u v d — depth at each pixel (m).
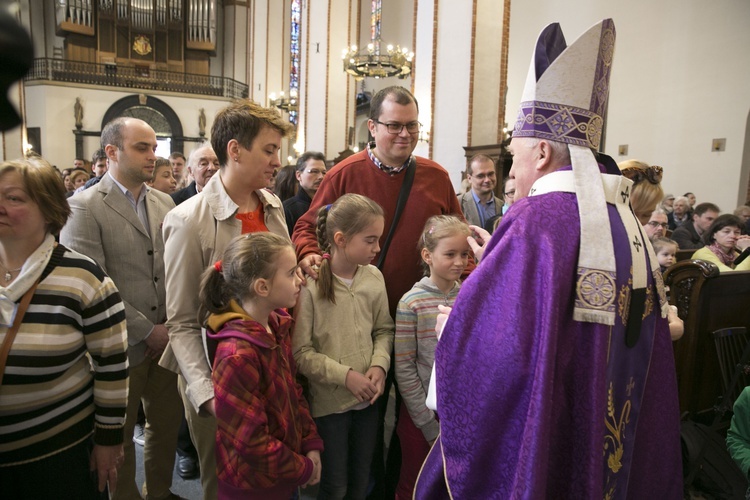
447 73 6.43
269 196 1.95
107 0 20.27
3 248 1.42
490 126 6.39
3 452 1.40
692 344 2.75
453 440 1.12
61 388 1.46
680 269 2.80
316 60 13.59
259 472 1.42
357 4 13.52
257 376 1.44
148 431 2.24
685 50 8.48
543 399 0.98
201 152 3.27
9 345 1.36
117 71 19.78
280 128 1.69
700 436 2.57
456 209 2.31
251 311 1.51
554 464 1.07
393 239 2.16
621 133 9.51
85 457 1.55
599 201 1.09
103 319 1.51
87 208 2.14
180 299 1.63
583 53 1.13
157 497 2.25
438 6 6.46
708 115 8.21
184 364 1.56
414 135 2.09
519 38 11.40
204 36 22.00
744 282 2.90
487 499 1.09
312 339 1.88
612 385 1.09
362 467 1.93
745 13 7.69
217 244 1.66
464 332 1.11
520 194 1.25
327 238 1.92
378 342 1.97
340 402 1.84
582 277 1.05
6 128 0.35
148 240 2.27
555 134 1.16
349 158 2.29
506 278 1.08
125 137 2.20
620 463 1.10
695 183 8.41
